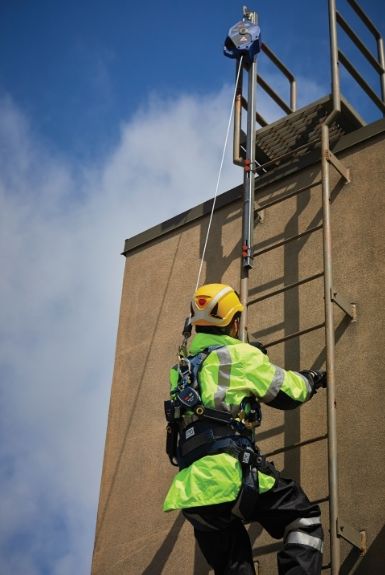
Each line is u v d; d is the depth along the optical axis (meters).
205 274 8.66
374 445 6.92
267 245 8.29
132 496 8.13
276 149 9.02
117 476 8.32
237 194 8.80
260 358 6.25
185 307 8.67
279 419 7.52
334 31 8.64
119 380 8.78
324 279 7.40
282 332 7.81
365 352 7.28
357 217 7.84
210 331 6.54
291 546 6.00
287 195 8.11
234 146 8.73
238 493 5.89
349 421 7.11
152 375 8.56
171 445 6.31
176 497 5.93
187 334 6.59
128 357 8.84
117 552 7.97
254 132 8.62
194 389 6.19
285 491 6.13
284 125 8.77
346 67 8.88
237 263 8.47
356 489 6.85
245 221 8.13
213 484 5.88
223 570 6.11
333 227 7.93
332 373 6.96
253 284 8.20
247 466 5.95
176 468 7.99
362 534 6.68
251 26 9.08
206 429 6.09
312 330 7.38
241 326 7.66
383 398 7.03
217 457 5.98
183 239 9.09
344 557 6.68
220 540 6.08
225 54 9.06
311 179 8.31
